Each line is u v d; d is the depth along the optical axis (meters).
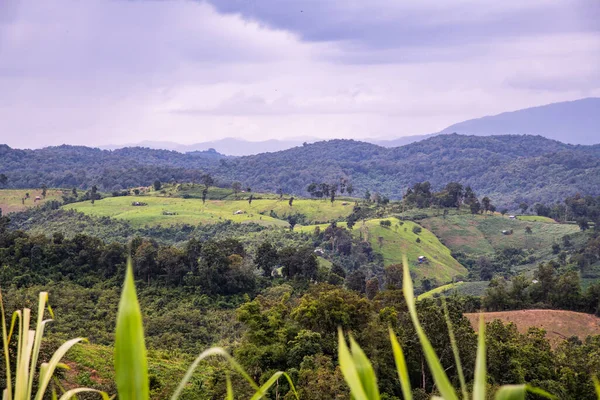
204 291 68.75
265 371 32.72
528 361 35.19
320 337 34.25
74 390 1.80
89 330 53.88
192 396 31.83
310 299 40.88
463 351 31.25
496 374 33.09
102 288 67.81
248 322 36.38
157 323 58.28
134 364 1.25
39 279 66.69
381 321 37.12
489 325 43.75
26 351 1.81
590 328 61.53
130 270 1.30
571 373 34.56
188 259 72.56
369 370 1.32
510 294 71.31
